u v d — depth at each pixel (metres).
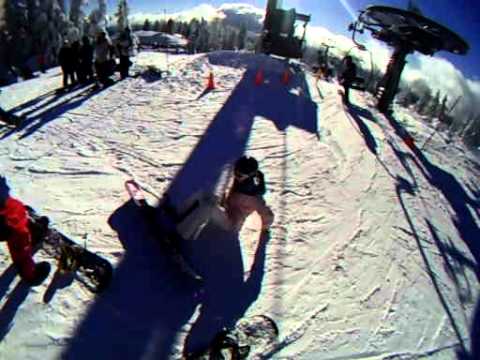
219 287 4.83
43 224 4.78
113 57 14.15
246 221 6.13
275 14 21.55
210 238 5.58
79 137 8.53
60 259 4.40
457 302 5.45
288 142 9.69
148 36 30.73
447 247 6.77
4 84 16.44
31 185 6.35
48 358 3.69
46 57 46.09
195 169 7.68
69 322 4.05
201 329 4.25
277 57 21.81
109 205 6.01
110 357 3.80
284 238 5.90
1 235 3.87
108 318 4.18
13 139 8.13
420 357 4.41
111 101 11.36
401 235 6.70
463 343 4.75
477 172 12.24
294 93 14.87
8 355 3.64
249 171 4.88
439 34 13.12
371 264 5.74
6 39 47.09
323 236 6.14
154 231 5.29
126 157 7.80
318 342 4.31
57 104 10.84
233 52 20.41
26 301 4.17
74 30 51.47
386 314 4.89
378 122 13.63
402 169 9.77
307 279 5.19
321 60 22.20
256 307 4.63
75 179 6.70
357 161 9.41
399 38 14.69
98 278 4.44
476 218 8.36
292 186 7.53
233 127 10.20
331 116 12.71
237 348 3.82
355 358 4.21
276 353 4.08
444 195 9.04
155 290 4.62
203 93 13.02
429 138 14.00
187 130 9.59
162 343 4.03
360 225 6.66
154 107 11.11
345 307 4.85
